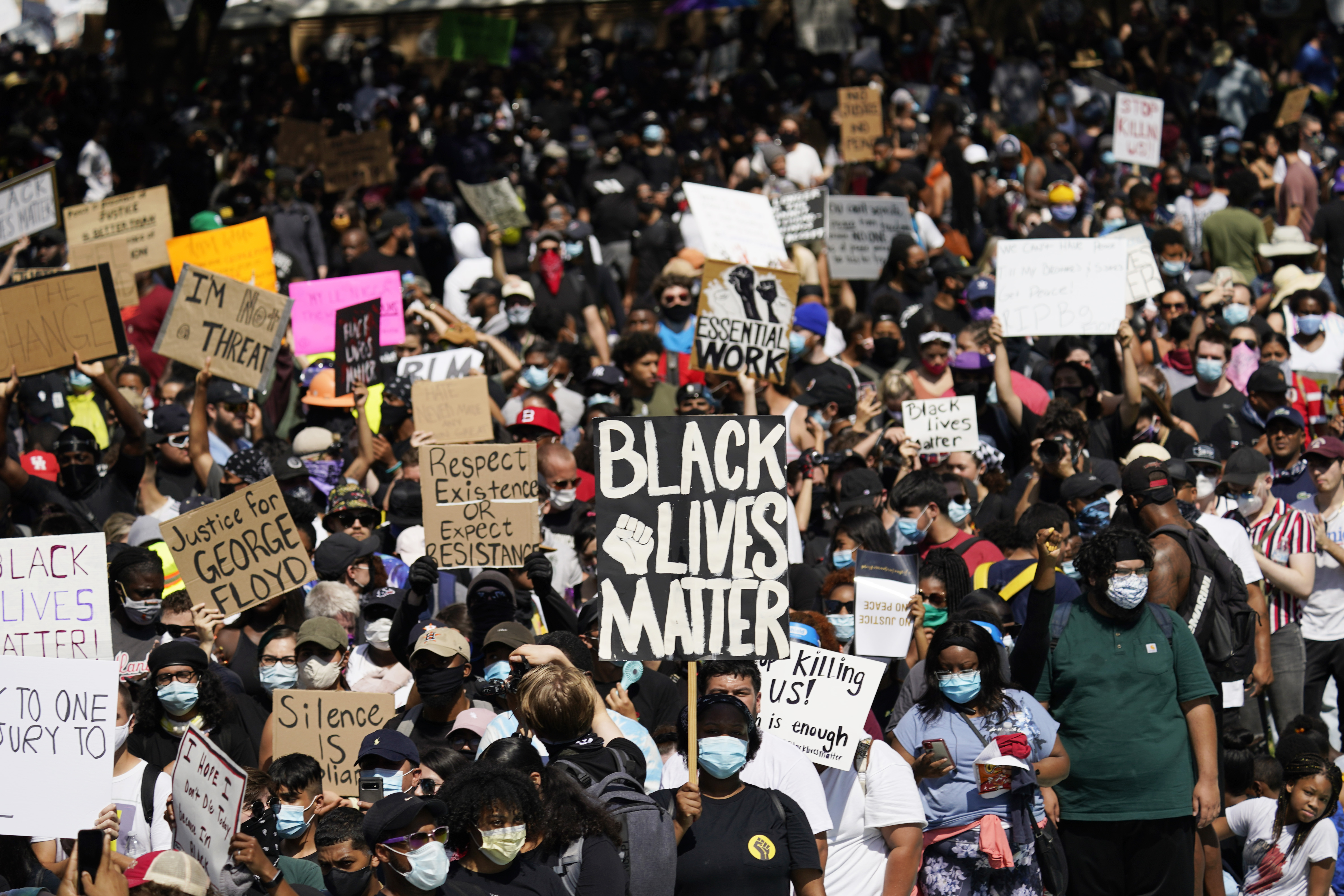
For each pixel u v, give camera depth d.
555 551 12.41
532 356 15.73
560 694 7.48
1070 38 39.41
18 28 43.56
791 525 12.39
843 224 20.61
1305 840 10.41
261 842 8.02
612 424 8.21
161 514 13.16
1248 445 14.53
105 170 30.61
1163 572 10.33
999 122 30.70
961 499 12.63
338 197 27.95
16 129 29.94
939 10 38.34
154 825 8.52
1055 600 9.70
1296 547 13.19
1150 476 10.64
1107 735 9.23
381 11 40.81
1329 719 13.71
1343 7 39.84
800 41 37.00
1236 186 22.72
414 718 9.11
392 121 32.66
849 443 14.58
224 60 41.16
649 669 9.70
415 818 6.53
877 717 10.63
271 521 10.55
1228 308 18.53
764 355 15.42
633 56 36.06
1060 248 16.31
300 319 17.53
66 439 13.13
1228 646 10.52
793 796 8.07
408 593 9.74
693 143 30.80
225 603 10.48
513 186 27.27
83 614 8.66
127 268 19.36
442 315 18.28
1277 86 34.75
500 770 6.86
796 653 8.88
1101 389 16.84
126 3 39.28
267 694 10.41
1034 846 8.84
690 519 8.16
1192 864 9.28
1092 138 31.19
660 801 7.48
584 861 6.92
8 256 20.64
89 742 7.31
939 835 8.73
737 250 17.77
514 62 39.03
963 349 16.55
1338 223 22.42
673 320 17.83
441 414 13.96
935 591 10.49
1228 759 11.16
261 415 15.57
